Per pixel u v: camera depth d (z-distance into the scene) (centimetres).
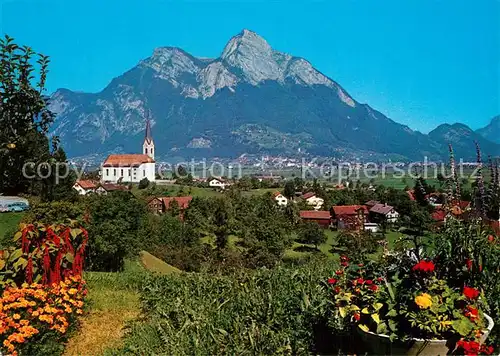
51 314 759
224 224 6381
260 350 614
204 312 800
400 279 533
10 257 840
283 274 986
